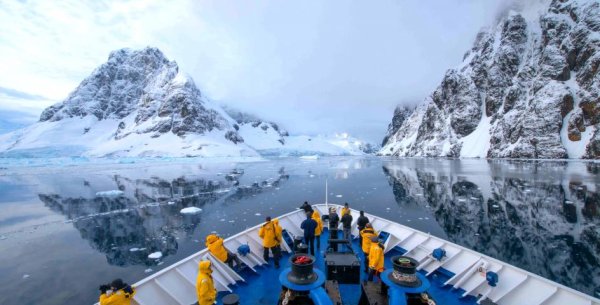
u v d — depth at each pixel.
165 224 22.92
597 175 44.53
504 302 7.10
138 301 6.63
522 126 99.38
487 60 143.62
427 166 79.88
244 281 8.61
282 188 41.91
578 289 11.83
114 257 15.98
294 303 5.50
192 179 56.00
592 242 17.27
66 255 16.44
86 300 11.17
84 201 34.47
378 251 7.36
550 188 34.97
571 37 100.94
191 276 8.09
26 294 11.69
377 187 41.88
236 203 30.78
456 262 8.78
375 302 6.07
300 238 10.45
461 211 25.62
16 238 20.08
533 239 18.03
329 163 116.25
